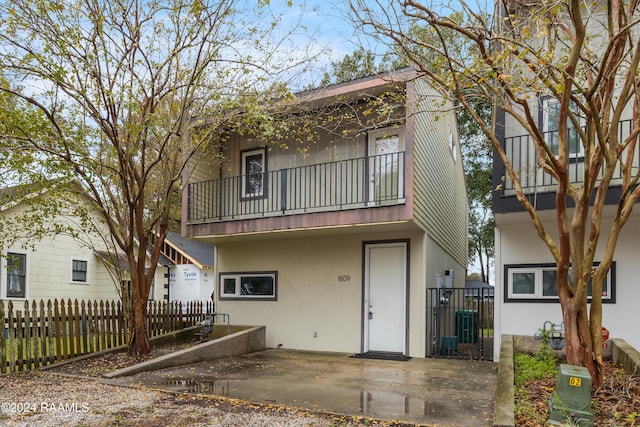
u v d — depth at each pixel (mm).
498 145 6289
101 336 9539
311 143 11438
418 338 9906
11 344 7809
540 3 6105
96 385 6883
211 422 5031
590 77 6168
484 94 6664
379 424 4938
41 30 7527
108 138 8586
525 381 6277
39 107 7598
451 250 15023
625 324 8078
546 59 5488
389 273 10492
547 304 8703
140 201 9242
